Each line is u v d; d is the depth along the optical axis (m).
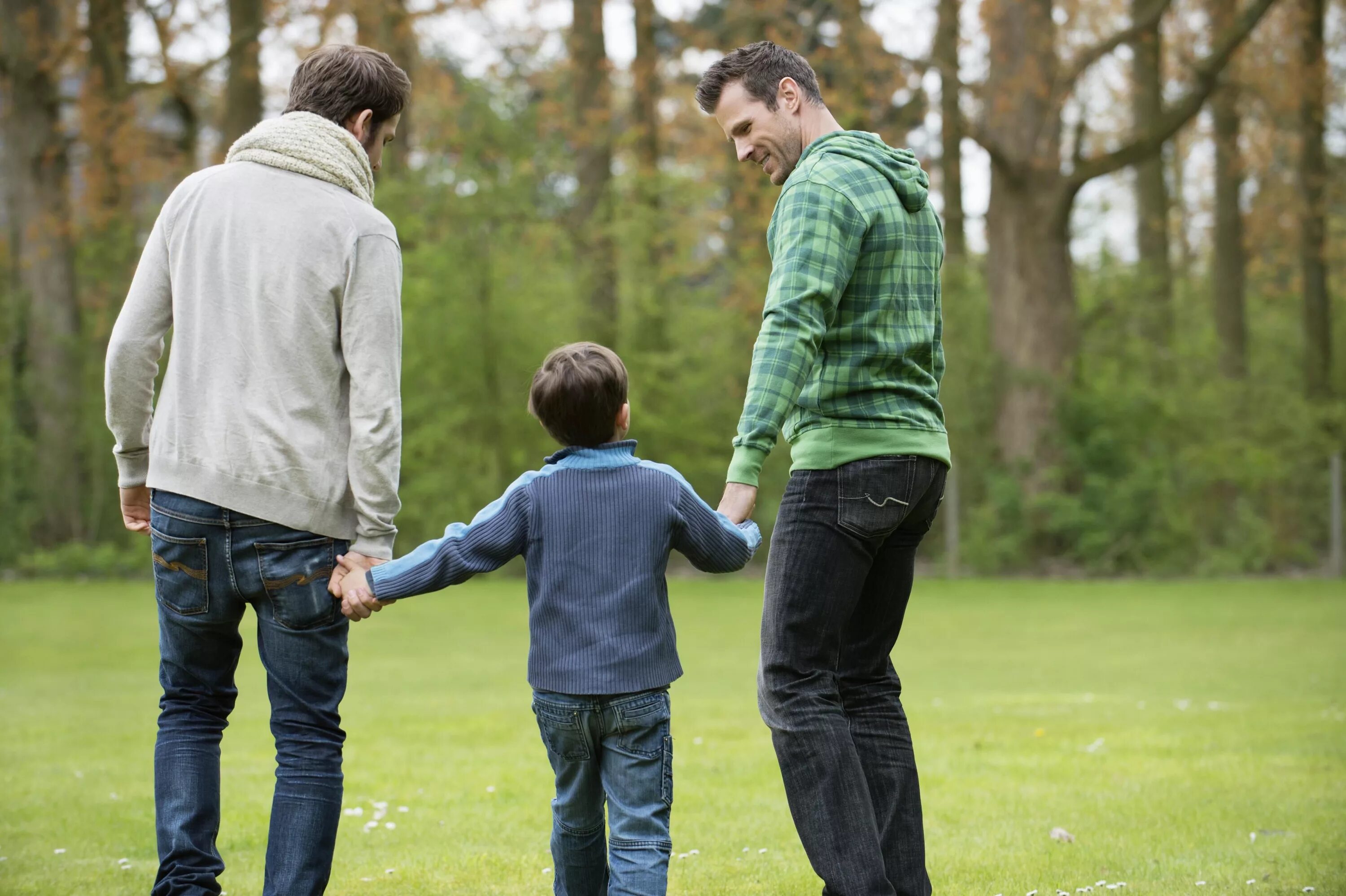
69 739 5.27
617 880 2.36
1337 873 3.02
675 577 15.53
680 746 5.09
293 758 2.42
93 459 15.62
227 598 2.41
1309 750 4.77
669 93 17.61
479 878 3.09
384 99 2.60
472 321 15.08
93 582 14.32
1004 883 2.98
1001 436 14.95
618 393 2.50
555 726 2.43
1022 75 14.52
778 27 15.16
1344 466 15.59
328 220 2.42
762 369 2.31
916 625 10.22
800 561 2.42
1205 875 3.03
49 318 15.54
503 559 2.45
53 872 3.13
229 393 2.38
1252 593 12.58
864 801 2.36
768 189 15.88
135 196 16.77
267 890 2.37
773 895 2.91
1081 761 4.61
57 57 15.28
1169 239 20.70
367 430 2.40
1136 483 14.55
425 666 8.16
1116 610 11.16
